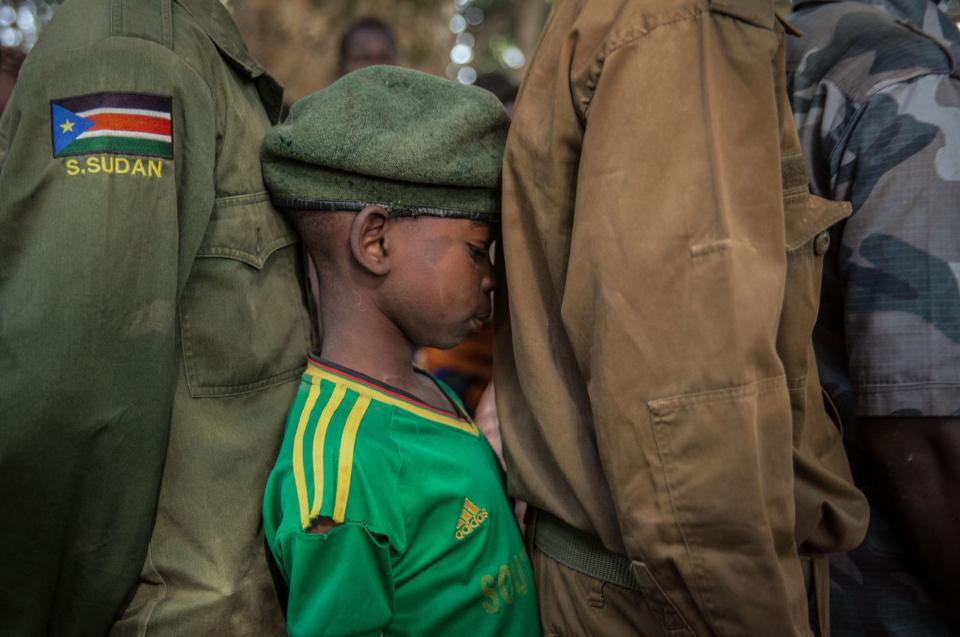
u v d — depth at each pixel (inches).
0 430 37.8
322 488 38.2
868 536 49.6
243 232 43.9
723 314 33.7
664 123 36.1
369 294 44.5
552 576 44.1
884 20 50.4
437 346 45.5
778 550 36.1
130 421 39.0
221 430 42.9
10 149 39.9
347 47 112.1
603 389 35.8
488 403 60.7
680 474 34.4
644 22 37.2
